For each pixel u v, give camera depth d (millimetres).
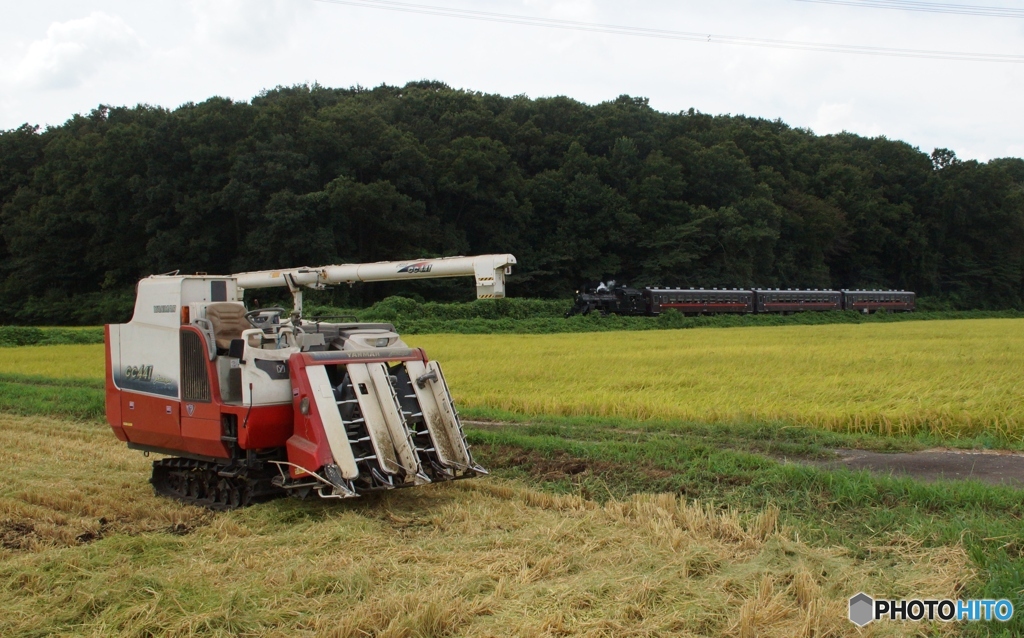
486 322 47312
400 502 9461
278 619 6148
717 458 10719
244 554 7648
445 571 7113
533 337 41156
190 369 9758
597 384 19328
